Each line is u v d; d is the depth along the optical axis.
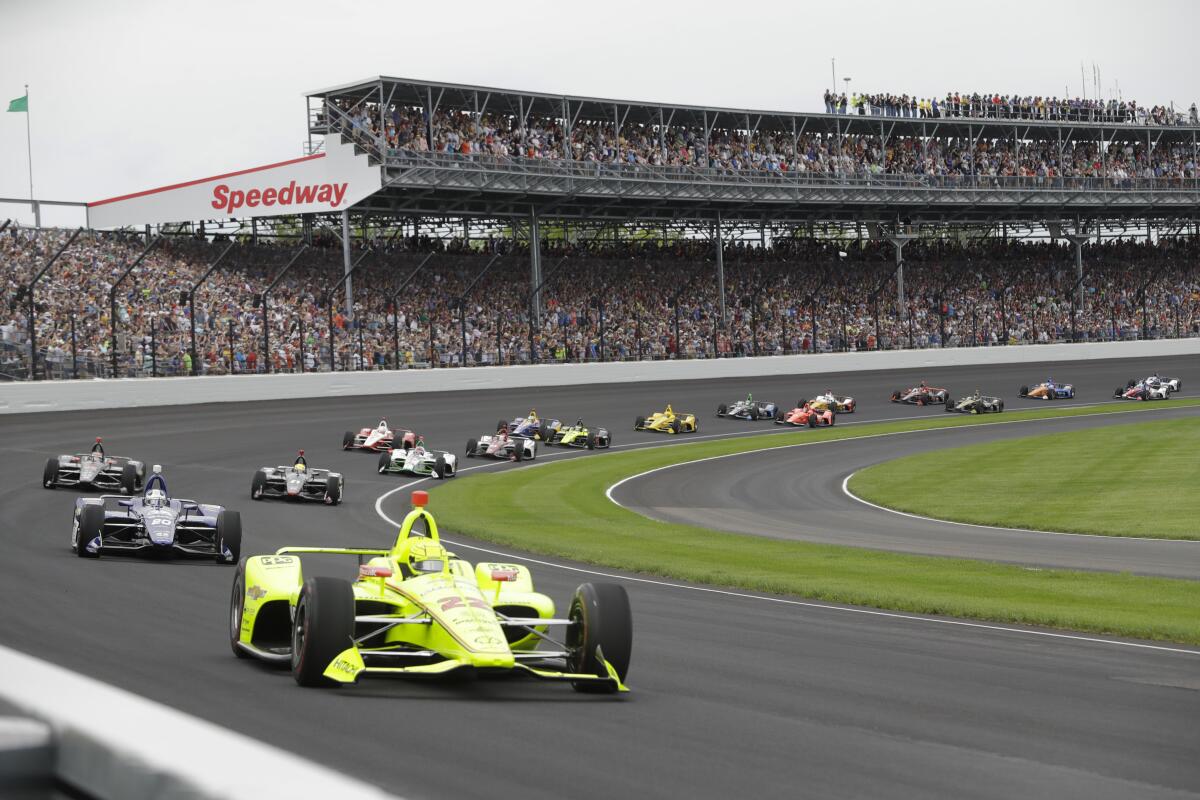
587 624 10.42
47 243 64.50
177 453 42.84
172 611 15.24
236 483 36.06
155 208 77.00
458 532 28.02
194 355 58.25
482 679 10.88
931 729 9.43
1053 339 99.12
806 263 97.44
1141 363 94.44
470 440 48.25
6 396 50.41
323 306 70.62
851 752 8.46
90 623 13.94
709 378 79.12
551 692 10.44
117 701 2.65
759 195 87.31
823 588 20.03
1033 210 103.19
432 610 10.16
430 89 74.75
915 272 100.69
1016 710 10.39
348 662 9.81
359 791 2.07
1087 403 77.00
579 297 84.06
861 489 41.03
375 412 57.25
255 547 23.75
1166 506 35.50
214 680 10.43
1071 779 7.88
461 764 7.57
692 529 30.47
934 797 7.26
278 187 72.88
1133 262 110.56
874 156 96.44
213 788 2.09
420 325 73.69
